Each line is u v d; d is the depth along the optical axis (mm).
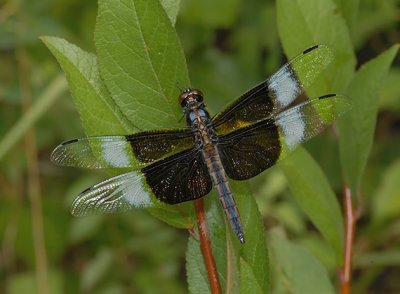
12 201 866
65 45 526
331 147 838
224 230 526
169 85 523
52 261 861
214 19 833
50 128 855
